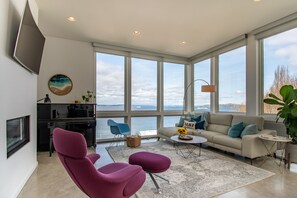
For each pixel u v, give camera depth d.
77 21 3.49
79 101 4.57
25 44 2.18
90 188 1.41
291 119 2.83
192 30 3.89
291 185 2.29
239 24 3.62
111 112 5.05
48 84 4.32
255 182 2.37
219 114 4.59
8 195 1.87
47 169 2.84
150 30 3.90
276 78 3.71
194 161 3.21
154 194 2.05
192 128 4.56
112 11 3.11
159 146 4.35
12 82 1.98
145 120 5.61
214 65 5.20
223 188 2.20
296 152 2.80
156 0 2.77
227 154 3.68
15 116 2.07
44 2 2.82
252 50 4.03
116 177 1.40
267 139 2.91
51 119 3.93
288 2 2.82
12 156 1.98
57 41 4.41
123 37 4.32
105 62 5.02
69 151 1.34
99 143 4.75
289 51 3.48
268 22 3.53
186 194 2.05
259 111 3.99
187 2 2.82
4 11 1.81
